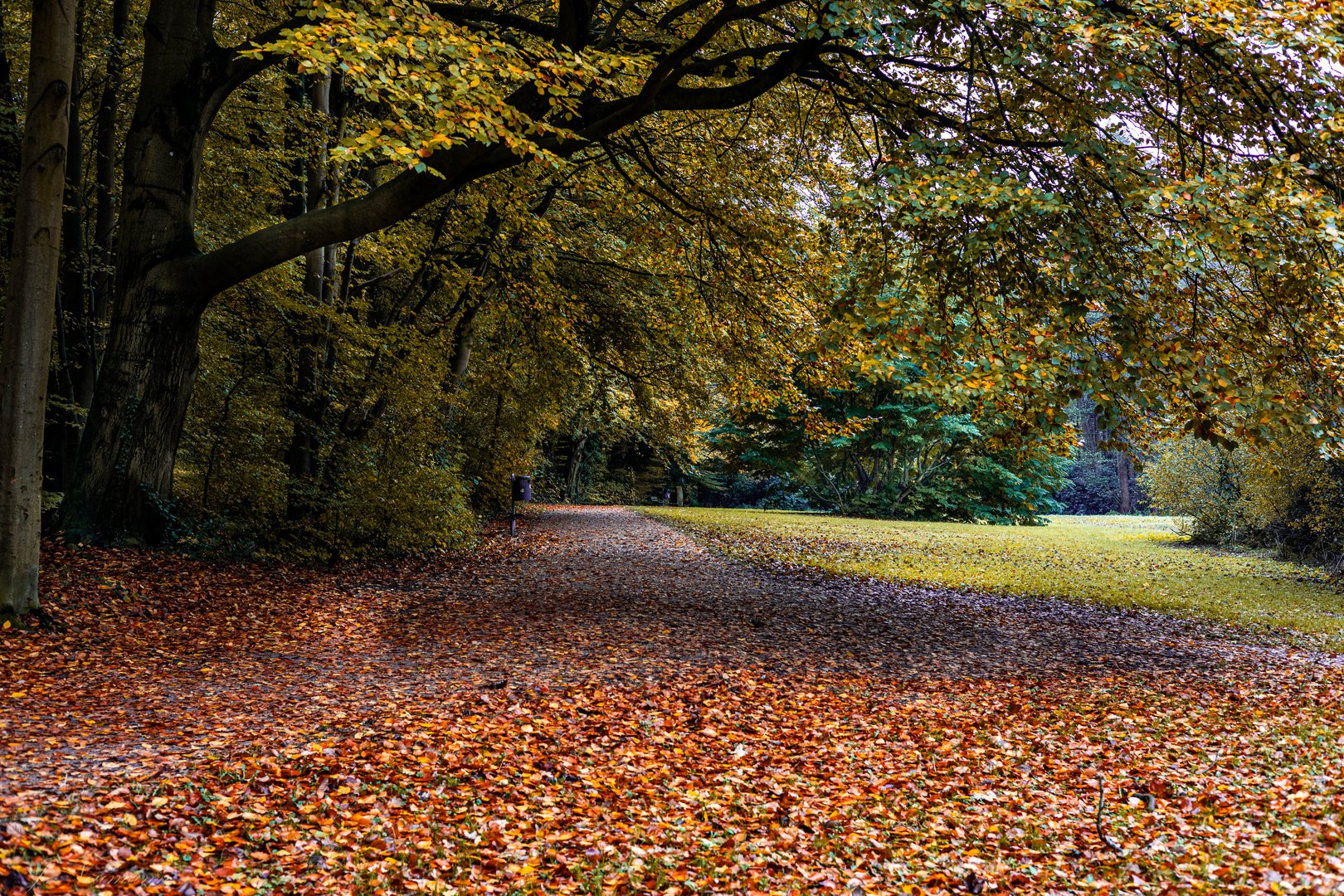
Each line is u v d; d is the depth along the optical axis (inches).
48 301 332.2
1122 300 310.3
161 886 153.1
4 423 322.7
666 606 519.8
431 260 664.4
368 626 428.5
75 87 553.6
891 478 1616.6
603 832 197.6
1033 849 199.0
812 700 328.8
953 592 658.8
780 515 1448.1
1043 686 370.9
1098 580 756.0
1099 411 302.4
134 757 219.5
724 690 334.0
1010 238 339.9
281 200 646.5
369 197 419.5
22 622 323.0
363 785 211.6
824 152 582.6
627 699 312.8
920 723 305.0
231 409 599.2
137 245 442.0
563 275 808.3
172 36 439.8
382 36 291.0
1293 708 339.3
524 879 170.7
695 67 410.6
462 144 312.7
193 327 457.1
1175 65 341.4
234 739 240.5
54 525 433.1
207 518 518.0
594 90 366.0
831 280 534.0
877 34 320.5
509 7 534.0
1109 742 289.4
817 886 176.7
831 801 226.8
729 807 220.1
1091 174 346.6
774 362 615.2
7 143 523.8
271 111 595.8
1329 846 185.3
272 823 185.8
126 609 371.6
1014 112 385.7
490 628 435.8
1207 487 1090.7
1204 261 318.3
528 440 967.0
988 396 349.4
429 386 632.4
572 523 1132.5
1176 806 228.5
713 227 564.4
